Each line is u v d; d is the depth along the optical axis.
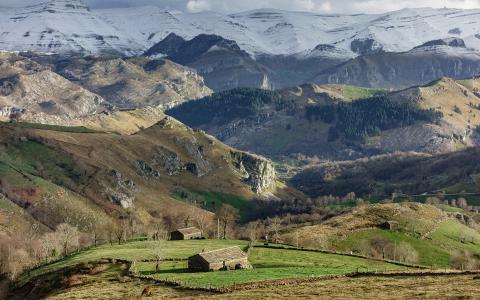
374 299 93.62
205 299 106.94
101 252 199.00
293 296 102.81
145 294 119.00
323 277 123.06
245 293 110.12
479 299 86.56
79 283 147.75
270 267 154.62
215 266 150.25
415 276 116.44
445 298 89.44
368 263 165.00
